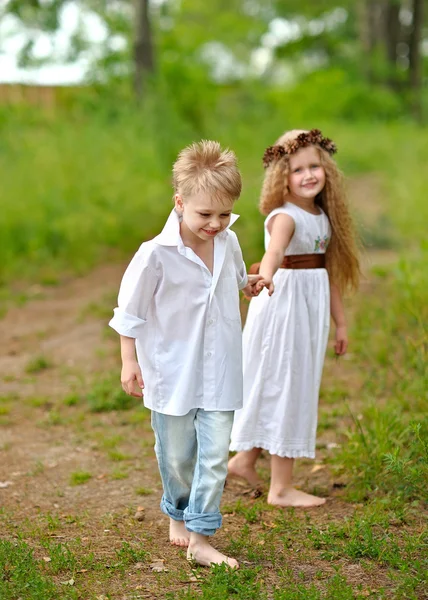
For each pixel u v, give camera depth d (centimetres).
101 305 1359
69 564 538
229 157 518
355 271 683
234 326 541
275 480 654
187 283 527
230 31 6228
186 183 510
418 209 1859
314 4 5578
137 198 1962
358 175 2858
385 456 638
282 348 641
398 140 3362
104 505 662
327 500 655
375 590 497
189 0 5756
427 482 624
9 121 2106
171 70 3170
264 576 521
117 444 810
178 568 537
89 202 1906
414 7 4834
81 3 3009
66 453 791
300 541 570
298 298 644
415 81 4919
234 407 539
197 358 531
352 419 790
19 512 651
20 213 1770
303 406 643
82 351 1128
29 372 1055
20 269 1614
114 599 495
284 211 642
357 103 4528
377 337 1004
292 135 657
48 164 1944
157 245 522
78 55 2973
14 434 846
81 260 1680
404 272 1053
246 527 589
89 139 2105
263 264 619
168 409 531
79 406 927
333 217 660
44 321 1292
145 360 539
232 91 4072
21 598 489
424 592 490
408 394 820
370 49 5022
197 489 531
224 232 547
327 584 503
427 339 855
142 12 2883
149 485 706
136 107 2550
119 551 564
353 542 548
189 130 2439
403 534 569
